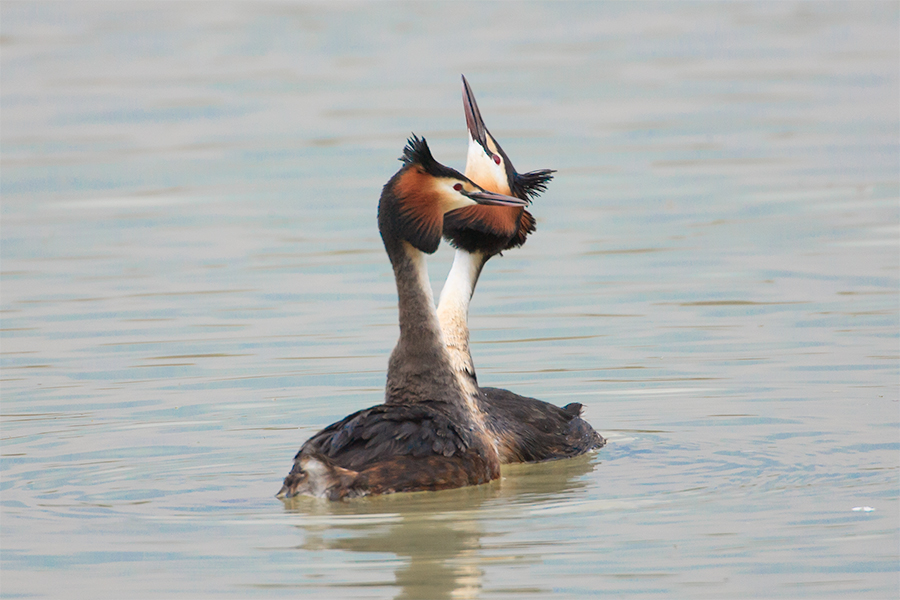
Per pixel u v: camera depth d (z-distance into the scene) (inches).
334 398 519.2
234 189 986.1
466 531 357.4
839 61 1469.0
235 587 322.0
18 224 889.5
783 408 490.9
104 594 319.3
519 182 501.0
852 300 661.9
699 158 1053.2
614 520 365.7
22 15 1860.2
